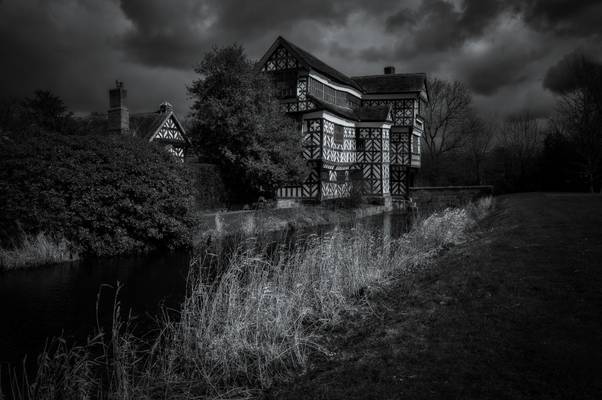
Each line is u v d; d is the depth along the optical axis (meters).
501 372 3.48
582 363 3.52
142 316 7.15
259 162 21.52
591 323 4.31
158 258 12.26
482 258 7.89
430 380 3.47
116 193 12.58
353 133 33.34
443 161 54.97
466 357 3.81
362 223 20.84
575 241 8.75
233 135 21.17
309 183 28.44
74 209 12.08
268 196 24.02
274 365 4.70
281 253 8.95
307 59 29.44
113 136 14.25
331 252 8.33
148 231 13.02
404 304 5.84
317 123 28.14
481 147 55.19
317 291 6.88
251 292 6.10
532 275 6.25
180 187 13.88
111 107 27.81
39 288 8.95
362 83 40.34
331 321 5.80
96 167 12.47
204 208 20.44
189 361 5.12
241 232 16.61
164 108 31.11
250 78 22.36
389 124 34.47
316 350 4.89
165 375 4.75
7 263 10.66
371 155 33.88
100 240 12.49
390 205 33.34
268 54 30.06
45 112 30.33
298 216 21.00
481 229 13.66
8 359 5.56
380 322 5.31
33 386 4.47
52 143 12.38
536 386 3.23
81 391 4.42
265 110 22.53
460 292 5.86
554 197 24.77
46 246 11.41
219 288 6.19
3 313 7.35
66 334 6.41
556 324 4.34
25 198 11.66
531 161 45.31
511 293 5.48
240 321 5.50
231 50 22.28
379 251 9.52
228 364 4.88
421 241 11.21
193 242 14.16
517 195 31.56
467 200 36.75
